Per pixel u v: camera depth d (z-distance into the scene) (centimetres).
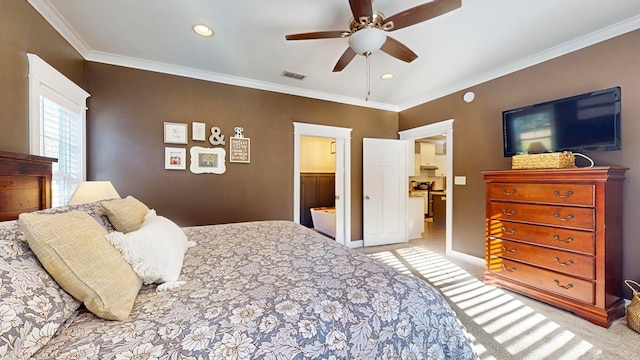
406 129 446
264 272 120
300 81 347
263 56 276
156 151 297
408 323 94
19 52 166
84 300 81
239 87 341
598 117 217
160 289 102
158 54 272
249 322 80
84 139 251
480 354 161
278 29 225
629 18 206
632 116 211
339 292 99
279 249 157
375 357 85
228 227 221
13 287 68
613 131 209
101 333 73
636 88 209
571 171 202
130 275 97
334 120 409
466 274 295
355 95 403
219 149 328
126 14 205
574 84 244
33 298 71
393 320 92
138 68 288
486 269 270
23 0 170
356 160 430
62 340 70
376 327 89
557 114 242
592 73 233
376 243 433
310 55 274
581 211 199
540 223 224
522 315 205
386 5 190
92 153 269
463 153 349
